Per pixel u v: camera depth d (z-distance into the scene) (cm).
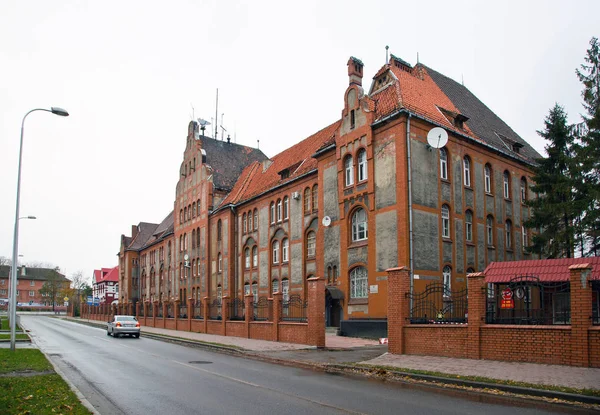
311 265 3472
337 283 3073
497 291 2233
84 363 1800
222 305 3412
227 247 4600
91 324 5919
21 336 3173
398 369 1464
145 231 8331
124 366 1711
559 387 1100
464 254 2923
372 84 3212
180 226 5728
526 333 1474
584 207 2858
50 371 1445
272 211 4047
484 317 1603
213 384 1296
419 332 1780
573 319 1369
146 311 5266
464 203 2984
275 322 2672
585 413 929
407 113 2695
